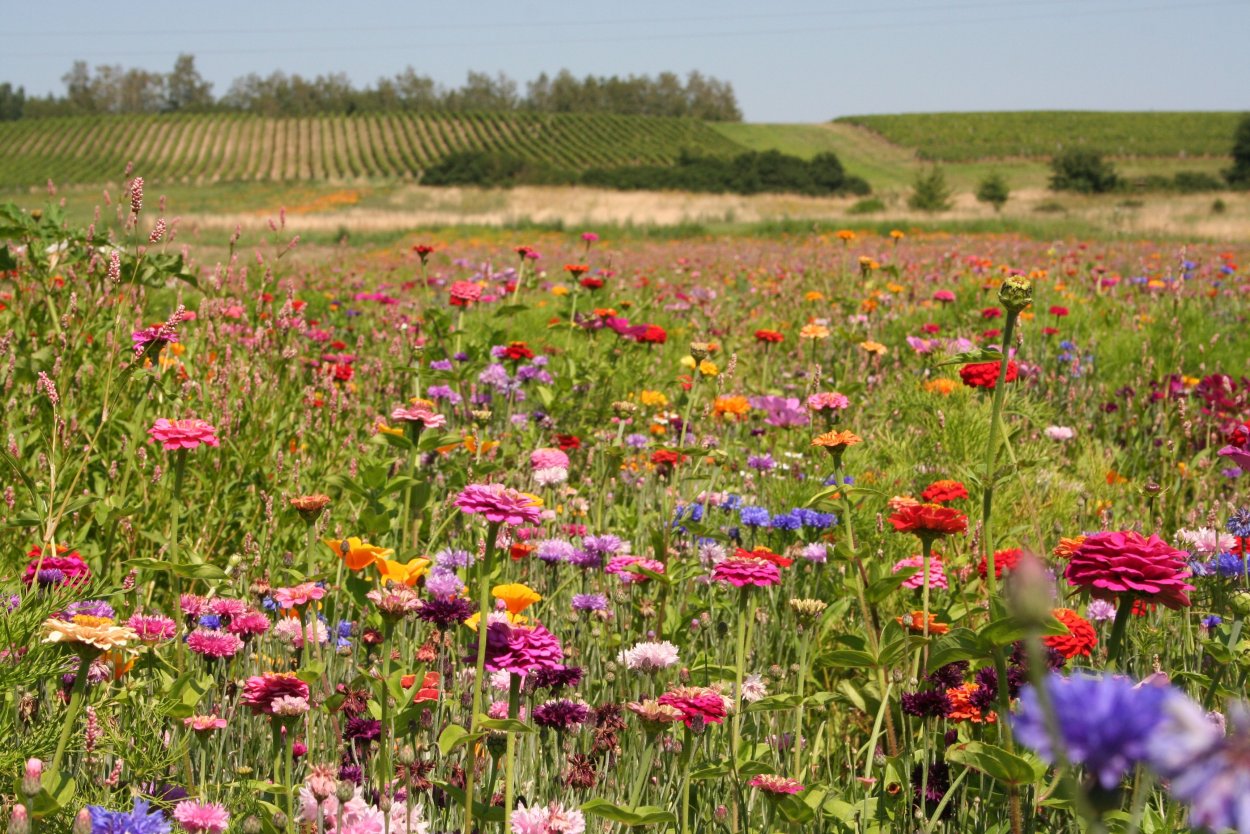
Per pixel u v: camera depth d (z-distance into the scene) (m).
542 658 2.19
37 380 3.95
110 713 2.42
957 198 59.34
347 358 6.77
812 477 4.91
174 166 101.06
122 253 4.54
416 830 2.14
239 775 2.47
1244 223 34.12
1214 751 0.67
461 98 159.62
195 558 2.96
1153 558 2.27
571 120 123.31
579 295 8.45
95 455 3.96
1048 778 2.43
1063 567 3.80
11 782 2.14
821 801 2.40
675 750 2.69
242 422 4.54
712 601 3.67
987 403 5.05
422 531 4.21
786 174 72.62
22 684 2.30
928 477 4.82
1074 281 11.89
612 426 6.19
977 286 10.45
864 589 3.06
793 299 11.11
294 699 2.18
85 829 1.66
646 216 43.78
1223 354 7.76
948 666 2.85
